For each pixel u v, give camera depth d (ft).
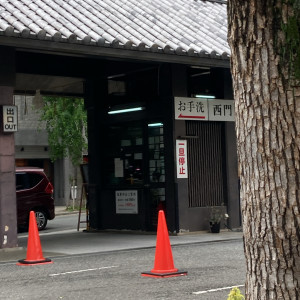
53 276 30.89
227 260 34.94
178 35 48.96
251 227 13.01
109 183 58.18
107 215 57.93
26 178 67.97
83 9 47.85
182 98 51.75
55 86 59.47
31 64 54.70
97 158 58.59
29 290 27.20
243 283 27.25
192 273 30.42
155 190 53.52
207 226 52.80
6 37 38.14
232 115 54.60
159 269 29.81
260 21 12.75
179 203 51.13
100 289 26.81
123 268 32.99
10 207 41.93
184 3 57.72
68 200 104.22
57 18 43.32
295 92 12.49
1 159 41.57
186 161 51.78
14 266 35.04
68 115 96.32
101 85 58.39
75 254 40.27
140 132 55.11
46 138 114.21
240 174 13.37
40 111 106.22
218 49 48.47
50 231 68.74
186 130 52.80
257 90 12.80
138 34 46.14
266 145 12.69
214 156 54.19
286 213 12.51
